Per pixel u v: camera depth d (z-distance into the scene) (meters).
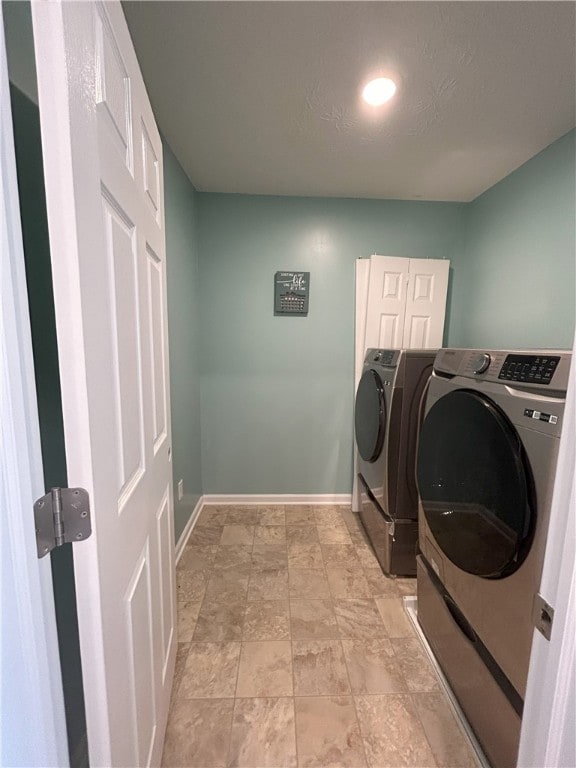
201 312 2.52
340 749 1.06
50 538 0.49
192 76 1.29
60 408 0.68
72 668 0.72
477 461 0.97
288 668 1.32
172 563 1.27
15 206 0.42
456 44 1.14
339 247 2.50
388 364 1.82
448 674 1.22
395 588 1.77
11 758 0.42
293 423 2.66
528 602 0.79
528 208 1.91
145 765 0.82
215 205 2.42
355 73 1.28
